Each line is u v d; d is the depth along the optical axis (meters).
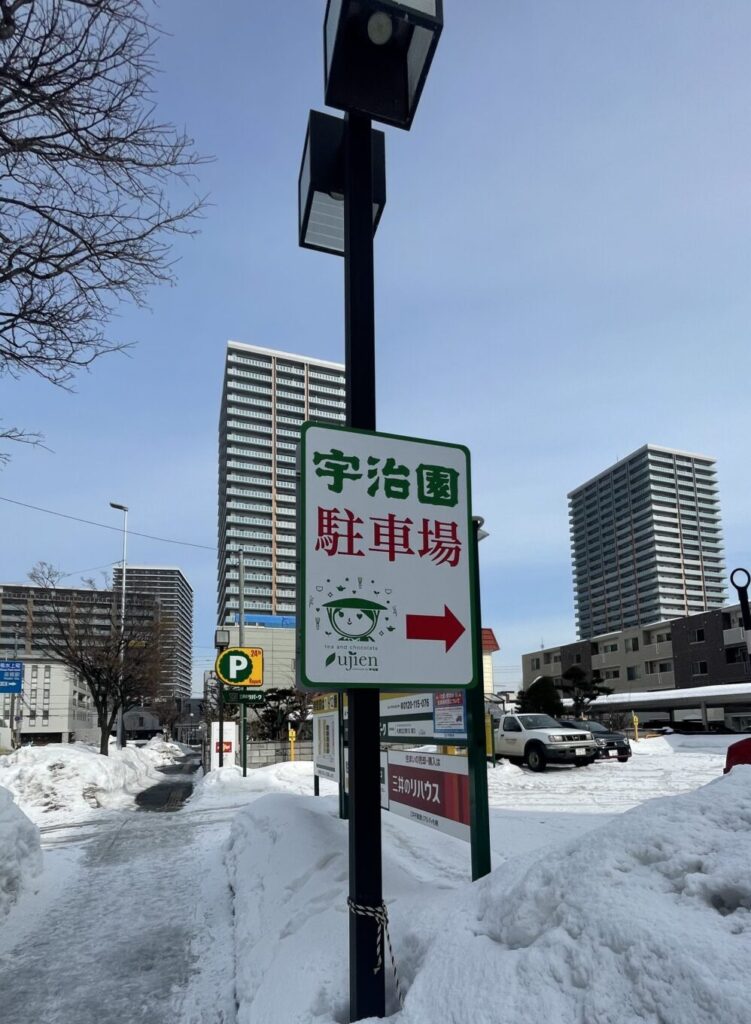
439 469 4.02
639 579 118.12
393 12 4.03
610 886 2.57
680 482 120.00
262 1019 3.55
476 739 4.68
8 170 5.55
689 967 2.05
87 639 22.48
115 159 5.34
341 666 3.56
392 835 7.31
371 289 4.17
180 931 5.67
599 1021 2.14
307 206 4.84
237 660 18.80
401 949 3.53
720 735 35.16
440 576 3.87
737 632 61.84
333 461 3.78
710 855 2.52
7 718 65.88
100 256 5.75
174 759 40.69
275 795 8.71
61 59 4.95
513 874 3.23
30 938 5.59
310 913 4.56
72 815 13.27
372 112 4.29
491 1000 2.48
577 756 18.98
